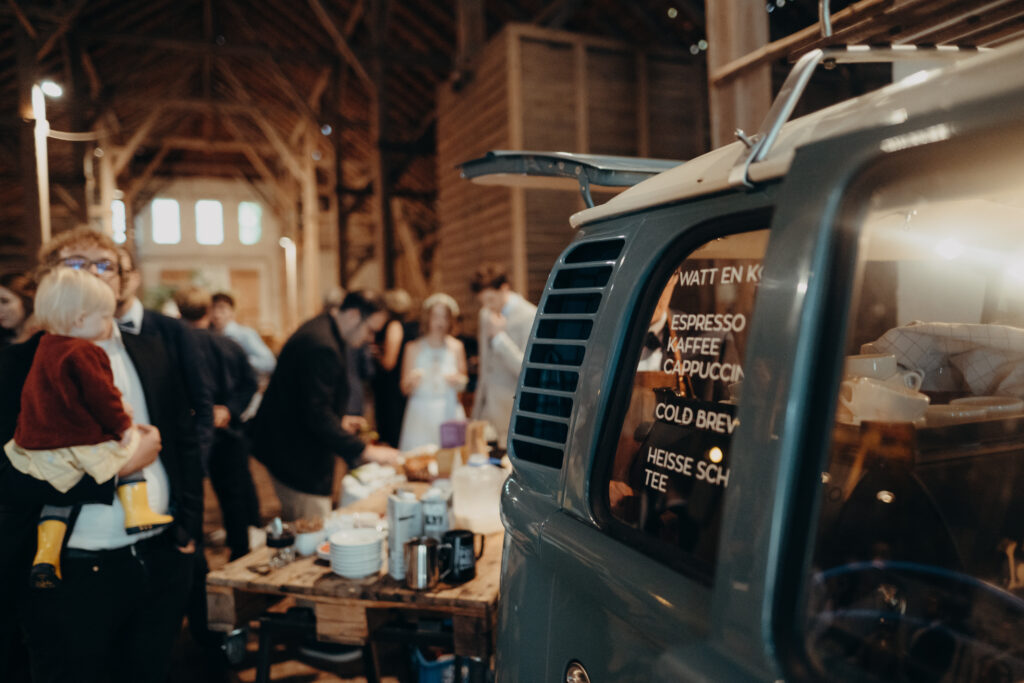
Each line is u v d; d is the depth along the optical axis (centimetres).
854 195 75
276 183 2445
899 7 144
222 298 547
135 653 219
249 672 308
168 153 2652
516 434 145
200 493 238
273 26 1555
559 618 121
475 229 859
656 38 889
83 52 1369
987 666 98
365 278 2745
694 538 98
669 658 88
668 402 114
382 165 1153
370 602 203
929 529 102
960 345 126
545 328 144
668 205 117
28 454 184
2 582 195
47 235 785
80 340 192
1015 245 126
